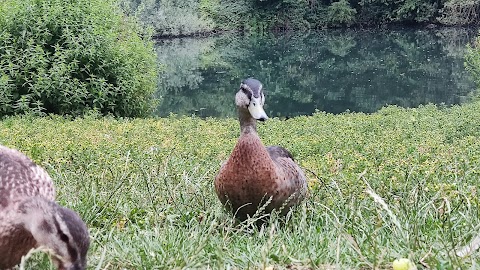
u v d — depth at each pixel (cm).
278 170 493
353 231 443
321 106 2586
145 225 490
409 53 3984
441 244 389
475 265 342
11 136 1062
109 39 1698
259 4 5531
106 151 841
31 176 341
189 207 542
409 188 574
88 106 1673
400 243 398
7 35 1584
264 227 491
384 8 5578
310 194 578
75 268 292
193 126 1430
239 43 4891
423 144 1020
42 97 1612
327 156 855
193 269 375
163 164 696
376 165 760
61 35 1666
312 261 372
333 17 5581
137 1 4759
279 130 1362
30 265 358
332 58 3950
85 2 1716
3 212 314
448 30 5128
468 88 2780
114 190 548
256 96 486
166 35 5081
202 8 5216
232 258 393
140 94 1822
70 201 516
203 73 3425
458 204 482
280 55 4166
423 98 2638
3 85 1552
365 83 3056
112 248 408
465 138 1130
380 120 1577
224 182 498
